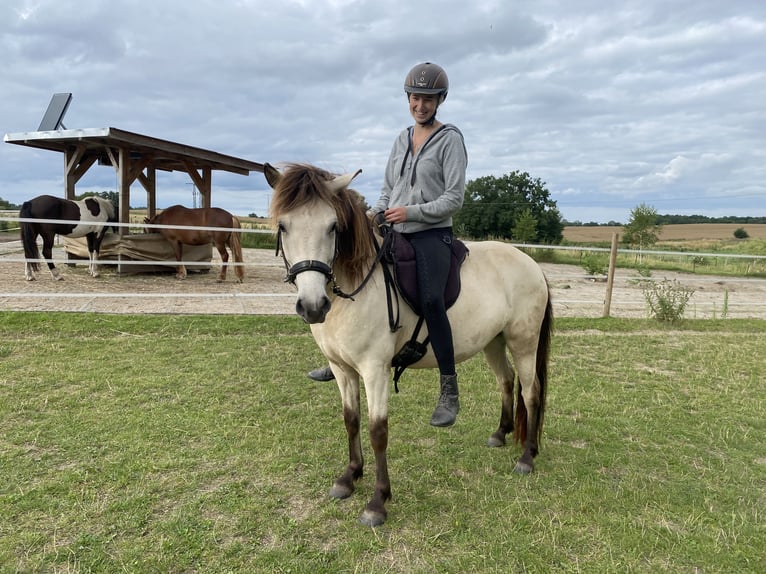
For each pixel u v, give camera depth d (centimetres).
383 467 257
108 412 373
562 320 759
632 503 273
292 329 639
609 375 514
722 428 379
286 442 337
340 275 234
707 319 806
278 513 258
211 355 525
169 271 1116
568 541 239
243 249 1862
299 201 208
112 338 573
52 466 294
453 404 261
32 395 400
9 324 588
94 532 235
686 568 223
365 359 245
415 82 258
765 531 250
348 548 230
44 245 901
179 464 301
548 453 337
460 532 246
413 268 253
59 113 990
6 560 214
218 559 220
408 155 275
